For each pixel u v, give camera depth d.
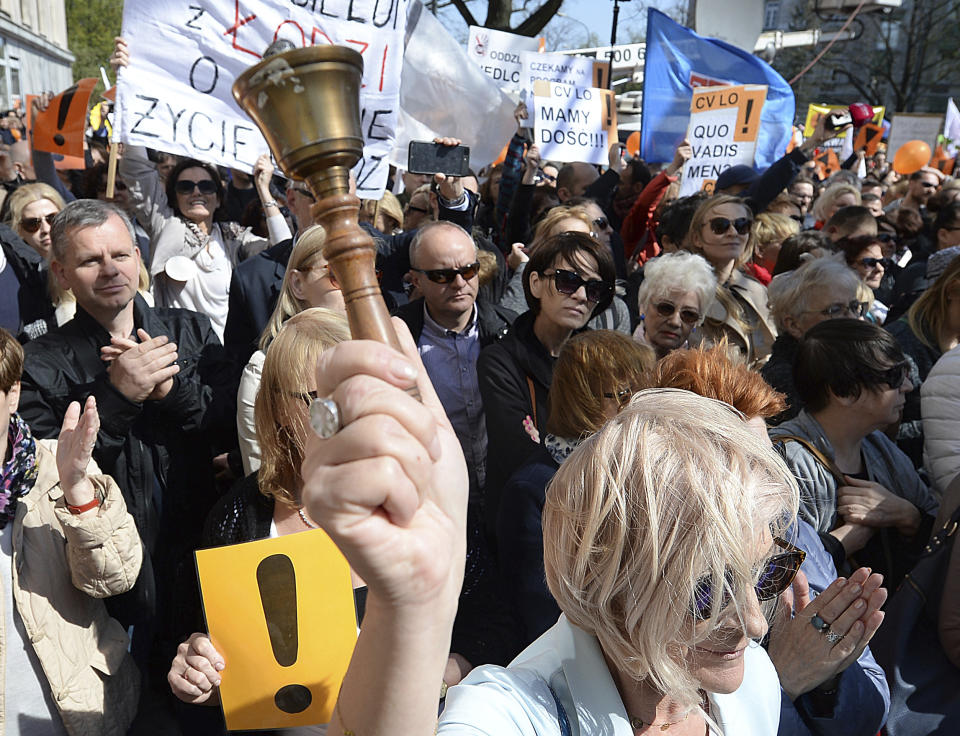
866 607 1.60
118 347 2.83
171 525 3.07
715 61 8.11
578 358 2.34
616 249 5.81
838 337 2.64
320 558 1.79
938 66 38.03
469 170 5.18
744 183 6.97
